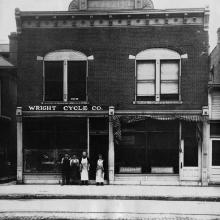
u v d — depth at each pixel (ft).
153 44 73.10
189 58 72.64
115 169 73.36
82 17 73.56
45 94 74.64
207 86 72.13
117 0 80.23
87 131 73.92
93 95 73.46
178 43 72.79
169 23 72.95
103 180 71.87
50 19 74.18
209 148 72.02
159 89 72.84
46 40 74.69
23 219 41.42
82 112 73.36
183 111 72.08
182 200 56.65
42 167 74.54
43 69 74.64
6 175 81.66
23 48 75.05
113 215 43.50
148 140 73.26
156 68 72.90
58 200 55.98
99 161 71.82
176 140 73.00
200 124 72.18
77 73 74.33
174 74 73.10
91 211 46.21
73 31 74.18
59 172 74.33
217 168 71.82
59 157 74.43
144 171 73.00
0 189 64.95
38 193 59.06
